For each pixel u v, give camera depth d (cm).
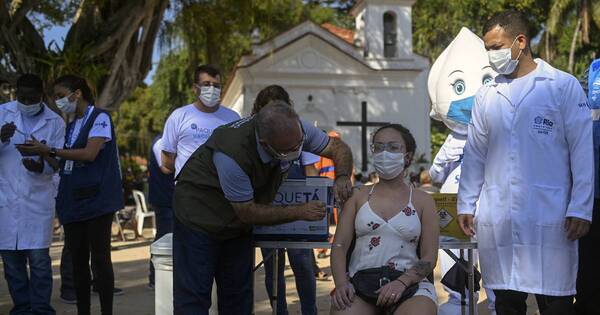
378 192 441
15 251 593
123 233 1502
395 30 2698
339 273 425
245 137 412
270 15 1881
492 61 419
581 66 3466
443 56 664
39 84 591
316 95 2581
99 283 556
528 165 409
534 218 405
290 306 720
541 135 408
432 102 663
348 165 451
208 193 433
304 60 2561
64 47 1581
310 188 469
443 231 470
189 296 436
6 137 575
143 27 1644
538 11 3438
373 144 439
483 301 734
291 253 564
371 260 427
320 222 466
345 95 2608
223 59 1903
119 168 583
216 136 429
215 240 440
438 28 3516
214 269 446
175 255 445
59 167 589
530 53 424
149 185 806
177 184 452
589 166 399
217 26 1800
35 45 1548
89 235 556
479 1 3391
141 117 4516
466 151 446
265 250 570
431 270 419
